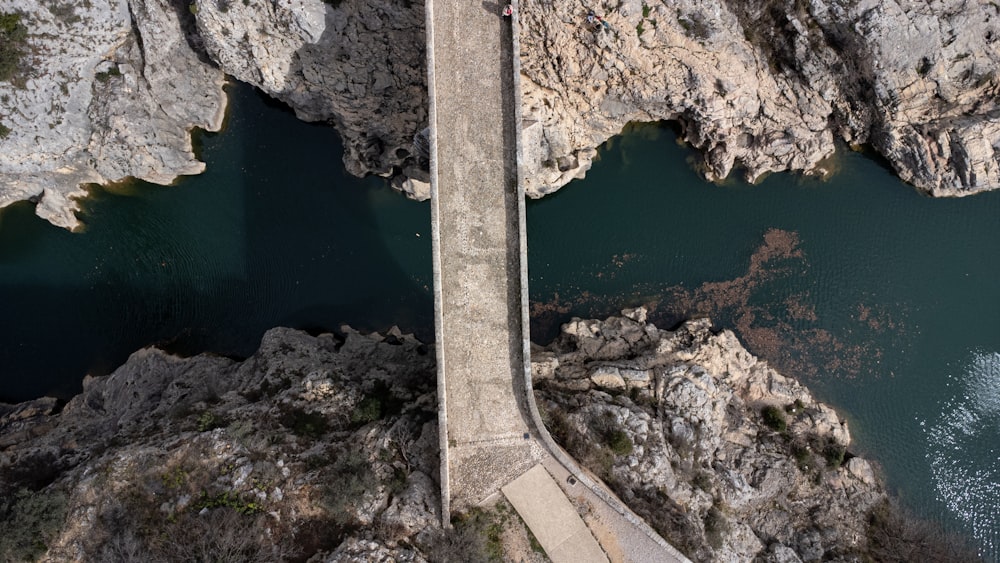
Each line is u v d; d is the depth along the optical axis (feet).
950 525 80.59
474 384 66.39
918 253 83.82
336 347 82.74
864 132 82.53
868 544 77.00
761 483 74.90
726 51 75.82
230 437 66.85
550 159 80.07
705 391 75.87
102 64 76.54
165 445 66.13
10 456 71.00
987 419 82.74
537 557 63.10
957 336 83.15
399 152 80.84
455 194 65.26
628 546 64.08
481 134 65.05
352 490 63.05
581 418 70.49
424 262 84.28
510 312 66.59
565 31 71.61
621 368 77.25
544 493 64.85
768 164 83.92
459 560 60.59
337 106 79.30
